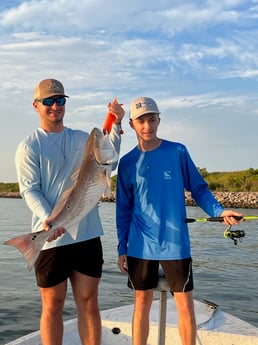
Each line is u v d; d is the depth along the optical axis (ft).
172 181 6.47
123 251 6.75
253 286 17.08
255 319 12.78
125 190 6.77
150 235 6.42
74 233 5.88
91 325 6.32
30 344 7.27
